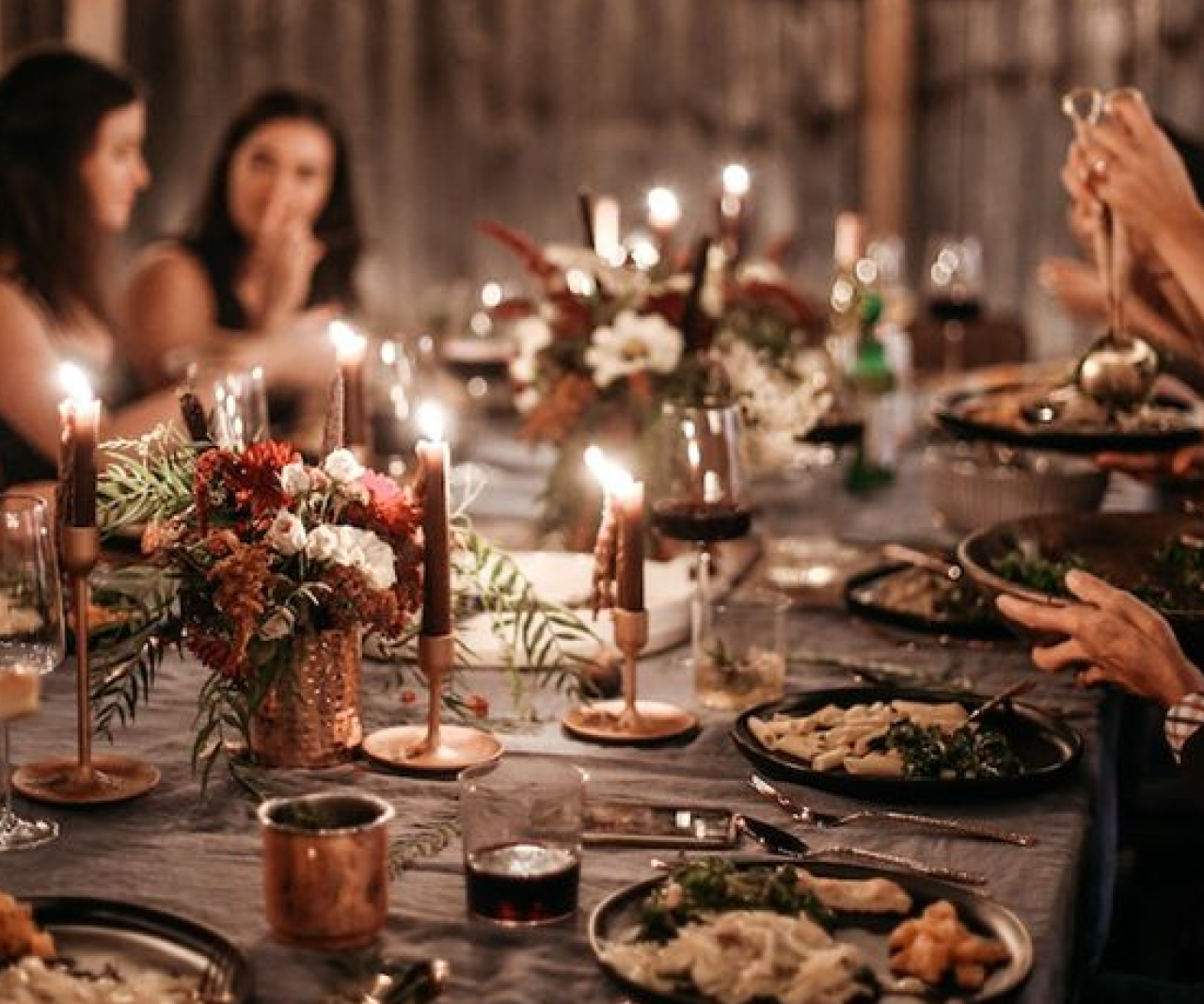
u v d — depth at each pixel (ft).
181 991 4.66
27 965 4.65
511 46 20.93
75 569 6.19
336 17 20.93
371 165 21.12
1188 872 8.92
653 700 7.52
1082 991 6.82
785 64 20.62
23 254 13.28
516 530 10.57
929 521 11.23
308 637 6.43
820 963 4.67
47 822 6.03
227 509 6.35
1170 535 8.60
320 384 14.10
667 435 7.84
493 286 13.84
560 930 5.25
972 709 7.19
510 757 5.47
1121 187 8.89
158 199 21.17
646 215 20.97
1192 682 6.75
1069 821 6.18
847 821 6.12
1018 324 17.74
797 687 7.77
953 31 20.33
